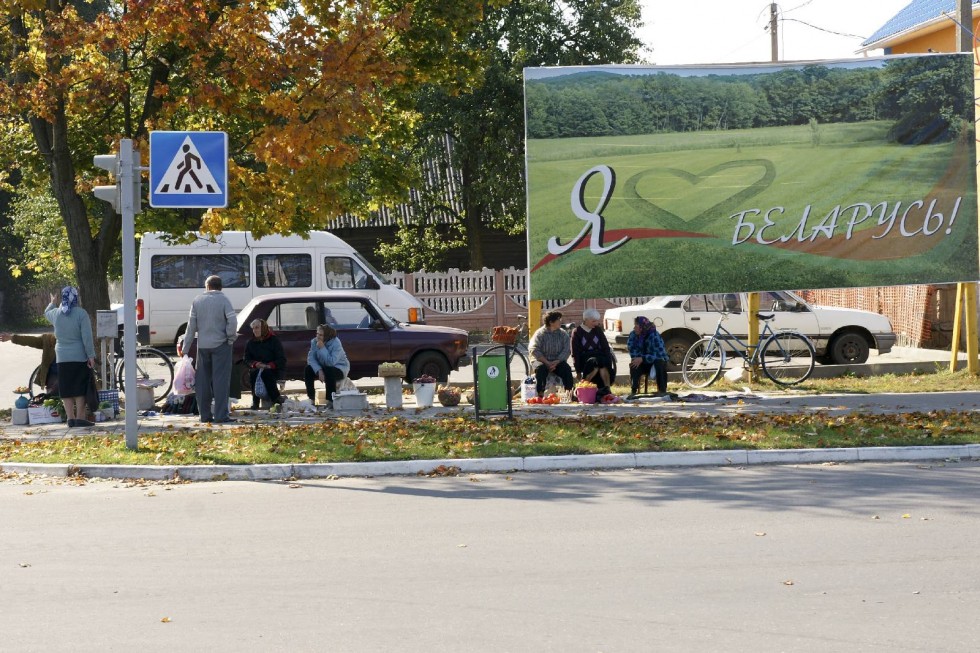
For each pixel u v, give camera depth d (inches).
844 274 1686.8
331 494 928.9
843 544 701.3
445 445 1103.6
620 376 1807.3
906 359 1991.9
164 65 1641.2
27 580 642.2
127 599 597.6
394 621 547.8
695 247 1657.2
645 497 884.0
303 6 1512.1
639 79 1632.6
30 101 1524.4
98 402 1396.4
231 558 693.3
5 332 4453.7
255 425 1290.6
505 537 741.3
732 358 1955.0
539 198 1628.9
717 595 585.9
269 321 1734.7
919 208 1688.0
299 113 1499.8
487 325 2913.4
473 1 1599.4
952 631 518.3
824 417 1254.3
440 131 3164.4
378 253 3639.3
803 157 1667.1
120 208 1136.2
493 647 503.5
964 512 799.1
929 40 2940.5
